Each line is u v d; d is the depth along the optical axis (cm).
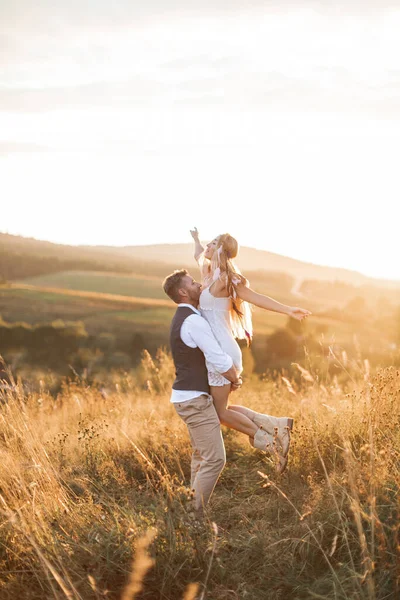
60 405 873
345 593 299
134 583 300
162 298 16462
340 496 377
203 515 393
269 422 460
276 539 365
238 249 470
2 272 18775
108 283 18238
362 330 8519
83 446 556
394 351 628
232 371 438
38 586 326
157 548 340
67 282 18212
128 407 759
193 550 340
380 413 478
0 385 529
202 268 488
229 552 360
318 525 355
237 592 325
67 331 5734
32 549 341
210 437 436
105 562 337
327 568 336
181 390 441
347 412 503
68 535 359
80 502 416
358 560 330
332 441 467
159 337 8612
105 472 494
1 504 390
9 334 5328
